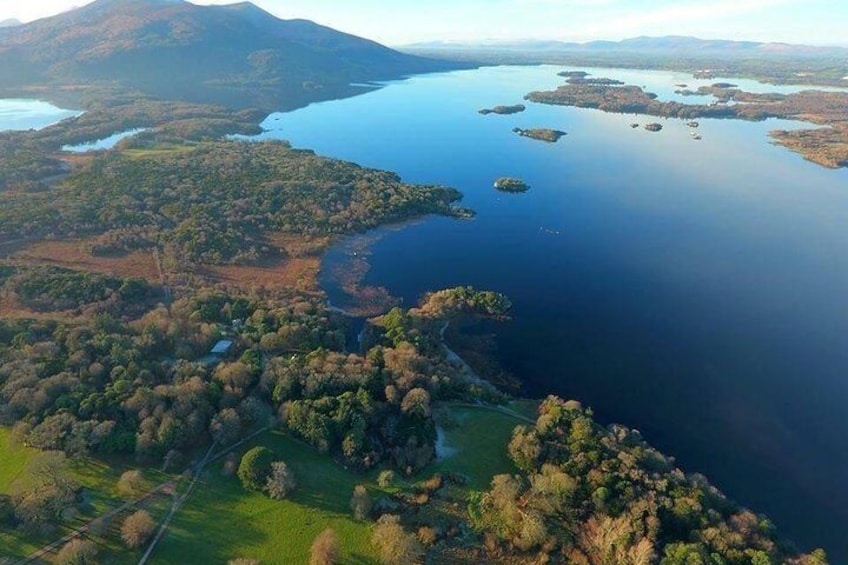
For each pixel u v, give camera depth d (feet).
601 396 460.14
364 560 288.92
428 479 344.08
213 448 352.08
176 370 402.52
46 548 282.36
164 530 297.74
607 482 323.37
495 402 429.79
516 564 294.25
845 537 343.26
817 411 446.19
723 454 404.57
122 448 334.85
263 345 452.76
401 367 423.23
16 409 352.49
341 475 342.85
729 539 286.05
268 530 302.86
